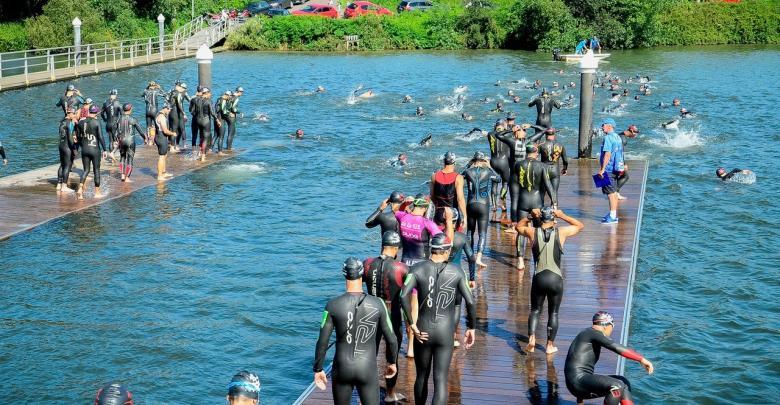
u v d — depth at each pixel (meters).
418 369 10.45
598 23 79.62
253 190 25.94
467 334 10.66
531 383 11.70
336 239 21.16
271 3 84.75
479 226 16.50
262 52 78.00
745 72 58.69
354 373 9.45
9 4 74.38
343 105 44.41
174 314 16.12
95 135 23.86
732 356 14.84
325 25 80.12
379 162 30.23
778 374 14.12
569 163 27.80
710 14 82.81
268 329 15.53
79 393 12.93
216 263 19.09
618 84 51.09
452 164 14.22
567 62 67.19
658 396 13.34
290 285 17.83
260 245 20.53
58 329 15.25
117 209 23.23
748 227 22.64
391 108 43.19
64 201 23.77
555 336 12.79
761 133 35.88
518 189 17.94
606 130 19.75
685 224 22.94
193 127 31.34
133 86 51.50
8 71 58.06
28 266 18.50
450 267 10.26
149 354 14.35
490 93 48.47
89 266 18.61
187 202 24.25
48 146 33.31
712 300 17.45
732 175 27.55
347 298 9.45
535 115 40.59
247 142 34.06
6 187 25.25
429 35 80.75
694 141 34.12
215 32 78.44
